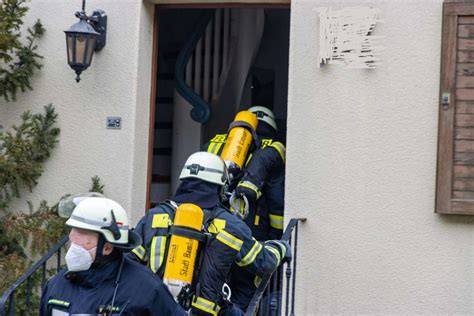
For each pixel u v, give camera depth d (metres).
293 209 8.45
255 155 8.48
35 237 8.73
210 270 6.14
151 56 9.34
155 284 5.30
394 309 8.23
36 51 9.24
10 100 9.26
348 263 8.33
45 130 9.11
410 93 8.27
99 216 5.19
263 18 10.59
